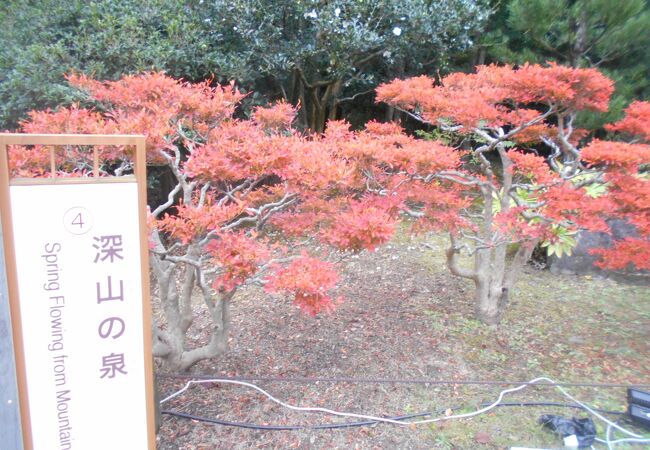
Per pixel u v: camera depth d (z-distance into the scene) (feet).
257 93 18.95
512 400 9.34
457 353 10.98
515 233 10.20
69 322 4.86
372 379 9.79
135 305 5.10
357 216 7.99
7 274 4.56
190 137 10.66
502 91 10.26
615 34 16.99
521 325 12.42
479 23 19.62
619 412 8.93
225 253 7.04
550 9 17.12
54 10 17.35
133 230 4.97
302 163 7.84
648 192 8.80
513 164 11.61
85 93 14.42
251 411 9.02
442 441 8.27
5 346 4.64
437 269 16.16
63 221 4.69
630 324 12.66
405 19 18.58
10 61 16.46
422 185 11.16
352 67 20.13
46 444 4.96
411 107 12.22
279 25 18.65
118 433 5.25
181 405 9.17
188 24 17.56
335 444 8.22
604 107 10.18
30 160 8.35
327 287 7.19
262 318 12.84
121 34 16.37
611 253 10.41
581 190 9.74
